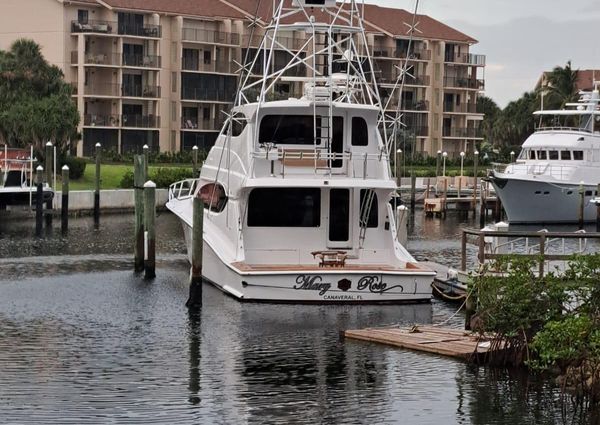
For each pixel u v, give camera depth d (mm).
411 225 76312
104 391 27219
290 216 39562
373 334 32781
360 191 39719
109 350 31531
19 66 94438
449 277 40781
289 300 37594
